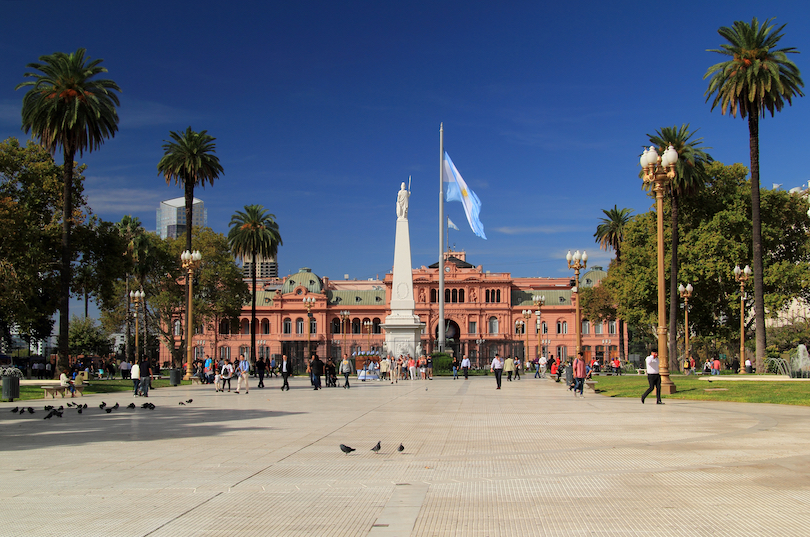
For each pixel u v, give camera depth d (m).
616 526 8.07
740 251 61.50
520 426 18.55
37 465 12.45
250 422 20.44
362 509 8.98
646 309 71.38
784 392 28.58
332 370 46.06
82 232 54.56
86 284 56.44
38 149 57.03
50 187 55.75
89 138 49.59
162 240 88.19
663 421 19.47
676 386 34.12
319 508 9.04
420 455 13.42
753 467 11.66
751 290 62.00
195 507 9.12
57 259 55.00
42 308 56.41
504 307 133.75
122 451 14.21
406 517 8.56
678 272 63.19
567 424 18.92
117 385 45.88
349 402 29.38
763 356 46.38
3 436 17.11
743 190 63.78
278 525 8.21
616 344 131.62
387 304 135.50
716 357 76.88
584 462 12.36
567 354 133.00
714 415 21.28
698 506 8.97
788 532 7.75
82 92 47.28
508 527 8.07
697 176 56.94
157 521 8.40
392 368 51.28
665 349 30.86
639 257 69.50
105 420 21.53
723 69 48.31
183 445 15.12
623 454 13.21
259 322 136.62
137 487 10.43
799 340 80.62
